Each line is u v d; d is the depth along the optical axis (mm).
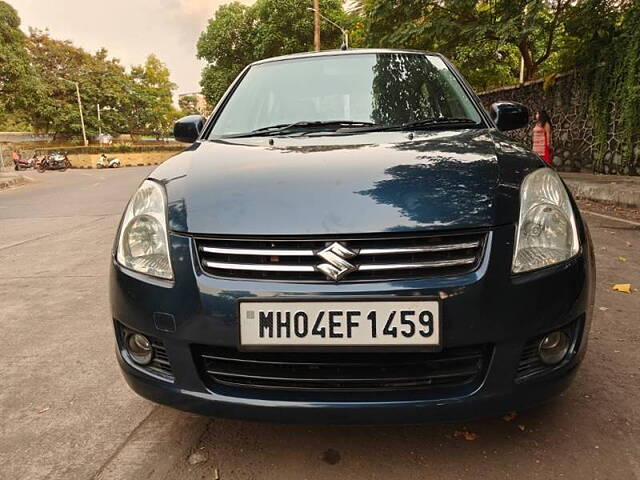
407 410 1422
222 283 1476
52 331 2904
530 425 1786
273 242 1468
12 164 37438
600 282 3357
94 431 1889
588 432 1740
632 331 2559
